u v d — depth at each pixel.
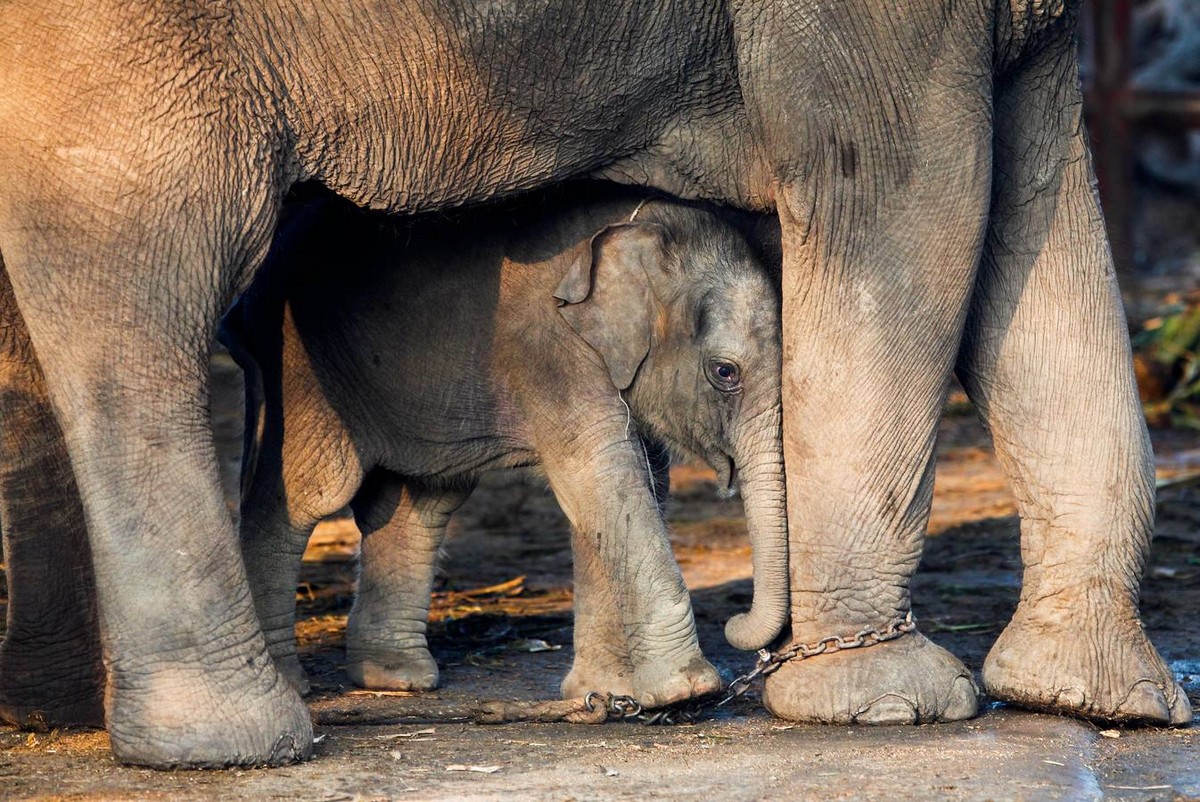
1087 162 10.38
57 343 8.87
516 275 10.80
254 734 8.74
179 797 8.19
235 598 8.96
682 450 10.85
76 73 8.84
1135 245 35.56
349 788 8.38
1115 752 9.27
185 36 9.00
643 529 10.27
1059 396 10.18
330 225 11.18
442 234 10.95
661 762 8.92
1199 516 17.61
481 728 9.98
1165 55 40.50
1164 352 24.62
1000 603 13.91
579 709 10.12
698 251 10.57
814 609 10.05
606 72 9.98
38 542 9.95
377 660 11.37
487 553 16.73
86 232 8.85
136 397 8.88
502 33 9.65
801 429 10.01
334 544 17.14
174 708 8.65
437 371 11.03
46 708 9.97
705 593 14.61
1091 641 9.88
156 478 8.86
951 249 9.78
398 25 9.48
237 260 9.31
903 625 10.02
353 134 9.63
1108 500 10.05
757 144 10.27
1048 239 10.27
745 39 9.91
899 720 9.74
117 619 8.74
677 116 10.37
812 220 9.86
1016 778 8.55
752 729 9.80
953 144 9.71
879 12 9.64
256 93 9.26
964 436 23.42
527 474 11.29
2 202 8.91
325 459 11.15
